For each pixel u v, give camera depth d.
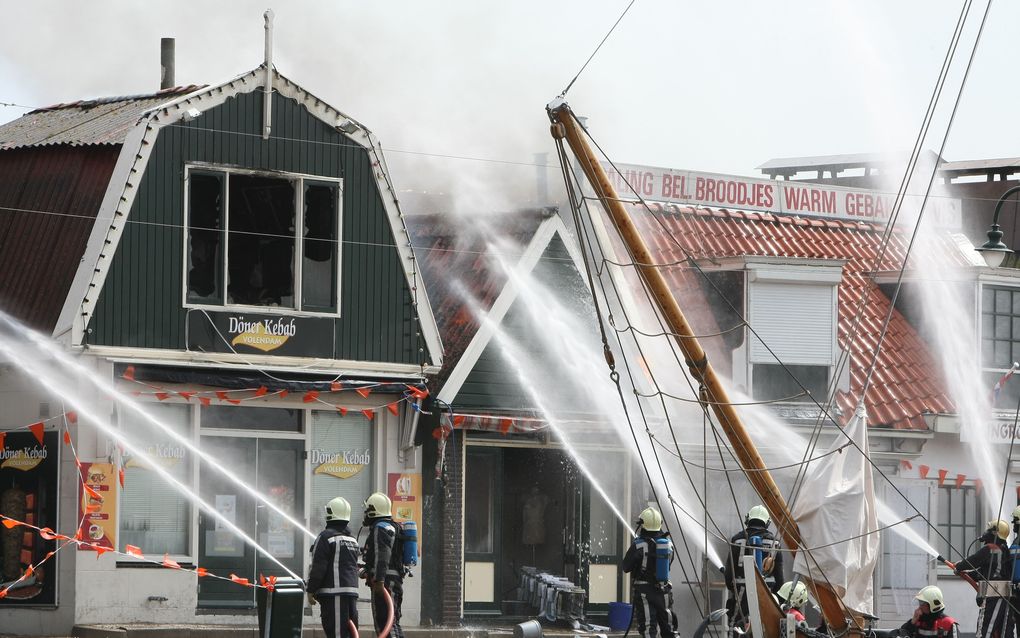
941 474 34.19
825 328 33.25
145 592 25.06
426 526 28.27
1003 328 35.84
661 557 22.88
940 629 23.05
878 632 23.36
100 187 25.91
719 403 21.42
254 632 24.80
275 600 19.22
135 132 25.34
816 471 21.27
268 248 26.58
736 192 36.31
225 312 25.98
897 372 34.56
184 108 25.61
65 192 26.77
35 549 25.03
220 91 26.02
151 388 25.38
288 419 27.00
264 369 26.22
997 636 24.86
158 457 25.45
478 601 29.06
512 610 29.88
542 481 30.50
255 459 26.55
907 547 33.72
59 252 26.11
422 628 27.50
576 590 29.06
